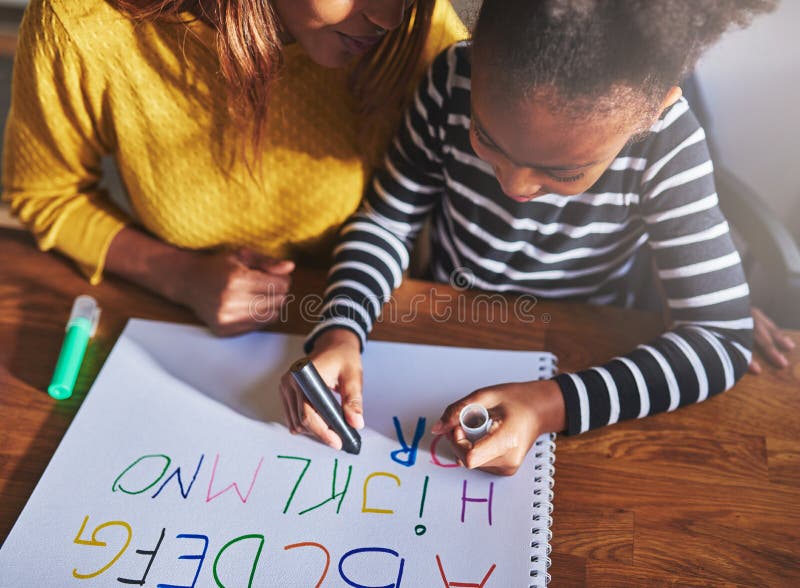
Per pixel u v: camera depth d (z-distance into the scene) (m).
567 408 0.67
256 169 0.81
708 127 0.93
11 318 0.78
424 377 0.73
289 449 0.67
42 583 0.58
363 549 0.60
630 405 0.68
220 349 0.76
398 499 0.63
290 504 0.63
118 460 0.66
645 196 0.73
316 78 0.76
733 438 0.68
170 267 0.80
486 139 0.59
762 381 0.73
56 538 0.61
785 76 1.37
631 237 0.81
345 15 0.61
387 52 0.72
